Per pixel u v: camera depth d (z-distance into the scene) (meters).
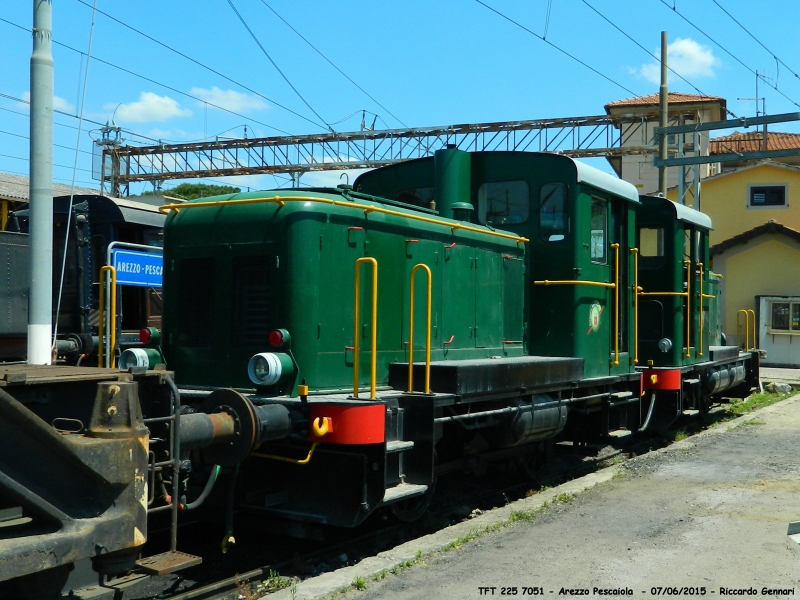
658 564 4.96
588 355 8.37
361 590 4.53
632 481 7.63
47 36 6.74
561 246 8.09
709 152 31.84
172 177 24.91
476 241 7.39
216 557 5.49
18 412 3.23
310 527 5.47
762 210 26.00
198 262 6.04
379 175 8.55
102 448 3.55
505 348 7.83
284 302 5.59
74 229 10.13
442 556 5.19
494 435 6.99
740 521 6.04
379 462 5.17
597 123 22.16
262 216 5.76
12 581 3.59
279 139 24.02
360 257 6.07
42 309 6.71
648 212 11.27
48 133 6.76
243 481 5.61
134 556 3.78
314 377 5.61
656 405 10.79
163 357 6.09
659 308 11.13
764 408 14.18
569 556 5.15
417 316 6.59
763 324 24.06
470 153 8.37
